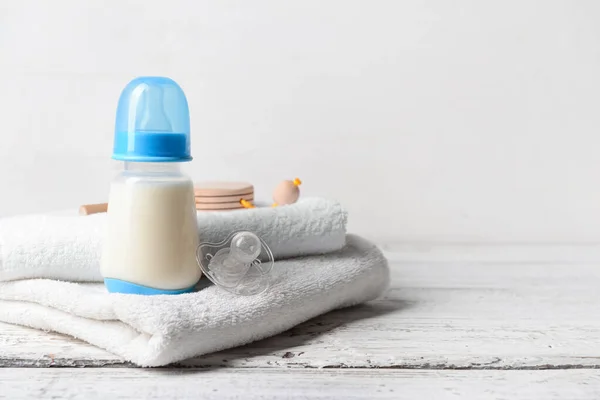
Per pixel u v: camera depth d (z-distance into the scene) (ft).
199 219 2.49
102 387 1.93
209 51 4.14
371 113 4.22
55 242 2.38
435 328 2.50
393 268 3.53
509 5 4.17
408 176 4.27
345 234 2.71
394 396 1.90
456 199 4.29
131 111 2.21
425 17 4.16
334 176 4.25
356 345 2.30
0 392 1.90
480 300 2.92
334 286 2.51
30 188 4.20
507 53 4.20
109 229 2.27
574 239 4.32
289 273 2.46
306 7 4.13
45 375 2.02
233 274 2.28
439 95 4.22
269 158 4.23
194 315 2.05
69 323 2.22
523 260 3.76
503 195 4.30
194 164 4.21
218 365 2.10
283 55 4.16
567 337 2.42
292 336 2.38
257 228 2.55
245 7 4.12
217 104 4.17
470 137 4.25
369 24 4.16
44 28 4.09
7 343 2.24
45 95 4.14
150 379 1.99
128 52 4.13
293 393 1.91
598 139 4.27
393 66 4.19
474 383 2.02
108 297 2.08
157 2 4.09
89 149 4.19
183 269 2.25
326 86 4.19
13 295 2.37
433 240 4.30
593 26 4.20
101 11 4.09
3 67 4.10
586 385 2.02
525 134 4.26
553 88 4.24
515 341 2.37
